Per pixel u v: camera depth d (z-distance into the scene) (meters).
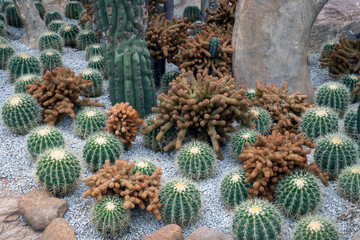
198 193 2.01
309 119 2.61
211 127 2.45
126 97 2.80
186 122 2.40
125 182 1.96
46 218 2.00
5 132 2.80
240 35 3.15
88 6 4.37
